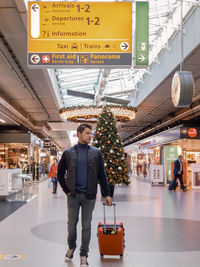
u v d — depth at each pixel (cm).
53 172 1479
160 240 560
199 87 1452
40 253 474
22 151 2284
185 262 431
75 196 401
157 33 1212
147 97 1656
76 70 1384
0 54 999
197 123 1986
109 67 659
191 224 714
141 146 2805
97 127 1285
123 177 1268
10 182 1351
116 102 1523
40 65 652
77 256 456
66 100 2027
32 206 1033
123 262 430
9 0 666
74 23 657
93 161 401
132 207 1002
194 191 1620
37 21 655
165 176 2081
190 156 2406
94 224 713
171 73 1202
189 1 886
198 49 943
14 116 1947
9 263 425
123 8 662
